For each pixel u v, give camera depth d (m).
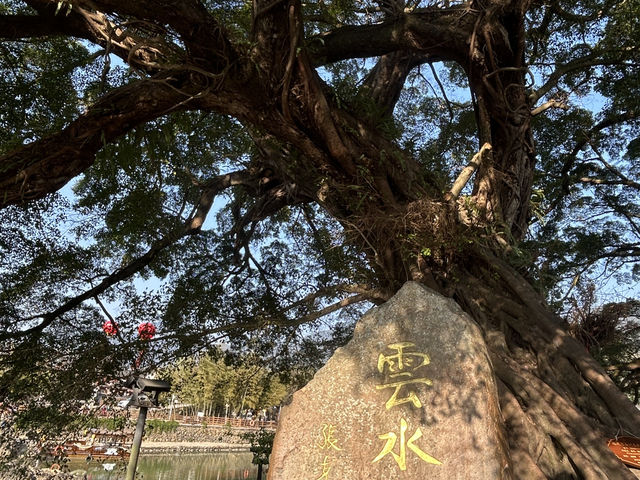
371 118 7.11
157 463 26.23
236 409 41.81
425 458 3.54
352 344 4.38
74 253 8.98
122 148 7.45
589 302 7.49
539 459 4.12
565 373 5.06
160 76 6.12
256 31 5.84
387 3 8.80
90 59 7.16
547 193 13.58
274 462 3.96
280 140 7.16
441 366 3.93
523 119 7.91
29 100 8.98
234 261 11.48
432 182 7.11
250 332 9.60
